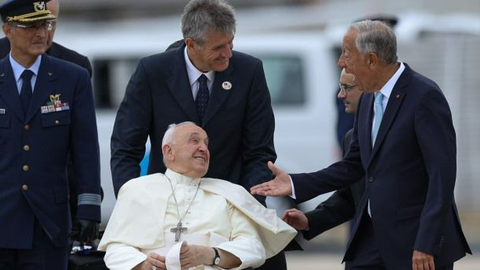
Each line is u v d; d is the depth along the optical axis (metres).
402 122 15.66
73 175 18.17
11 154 16.52
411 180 15.70
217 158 16.44
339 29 32.06
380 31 15.66
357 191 17.02
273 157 16.70
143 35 33.44
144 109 16.44
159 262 14.87
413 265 15.32
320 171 16.73
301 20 36.06
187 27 15.84
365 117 16.25
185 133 15.67
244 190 15.78
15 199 16.47
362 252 16.31
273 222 15.61
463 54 35.94
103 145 30.20
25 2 16.25
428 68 36.22
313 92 30.42
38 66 16.75
